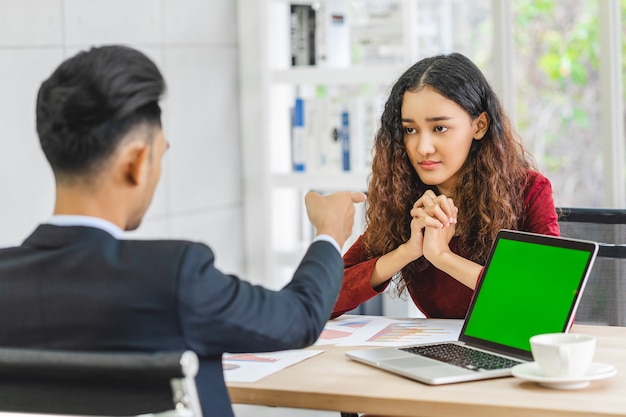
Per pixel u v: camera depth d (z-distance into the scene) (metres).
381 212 2.80
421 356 2.13
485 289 2.27
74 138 1.55
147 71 1.59
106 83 1.55
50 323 1.54
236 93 5.38
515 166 2.72
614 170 4.60
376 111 4.89
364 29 5.07
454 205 2.74
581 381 1.85
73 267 1.55
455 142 2.57
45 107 1.57
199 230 5.07
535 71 4.80
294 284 1.73
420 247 2.59
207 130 5.14
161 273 1.53
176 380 1.36
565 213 2.95
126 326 1.52
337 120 4.97
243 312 1.58
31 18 4.00
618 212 2.88
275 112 5.32
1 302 1.56
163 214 4.80
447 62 2.62
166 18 4.83
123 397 1.44
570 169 4.76
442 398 1.82
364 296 2.66
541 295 2.12
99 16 4.38
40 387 1.47
